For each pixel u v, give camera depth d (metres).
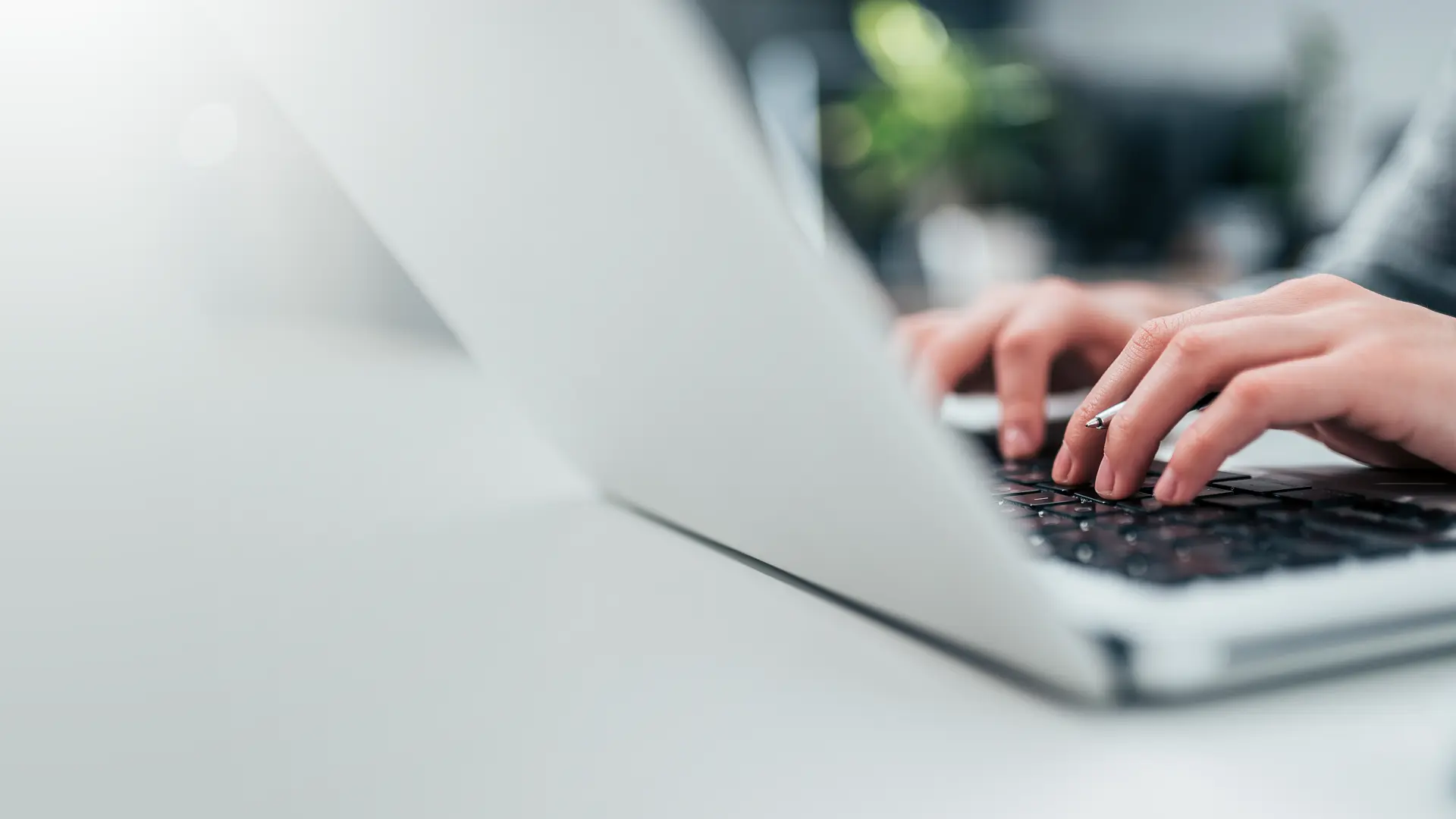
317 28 0.26
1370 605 0.21
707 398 0.26
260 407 0.78
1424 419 0.33
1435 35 2.34
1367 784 0.17
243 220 1.29
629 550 0.36
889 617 0.27
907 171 2.21
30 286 0.93
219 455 0.60
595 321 0.28
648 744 0.20
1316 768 0.18
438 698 0.22
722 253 0.20
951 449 0.19
